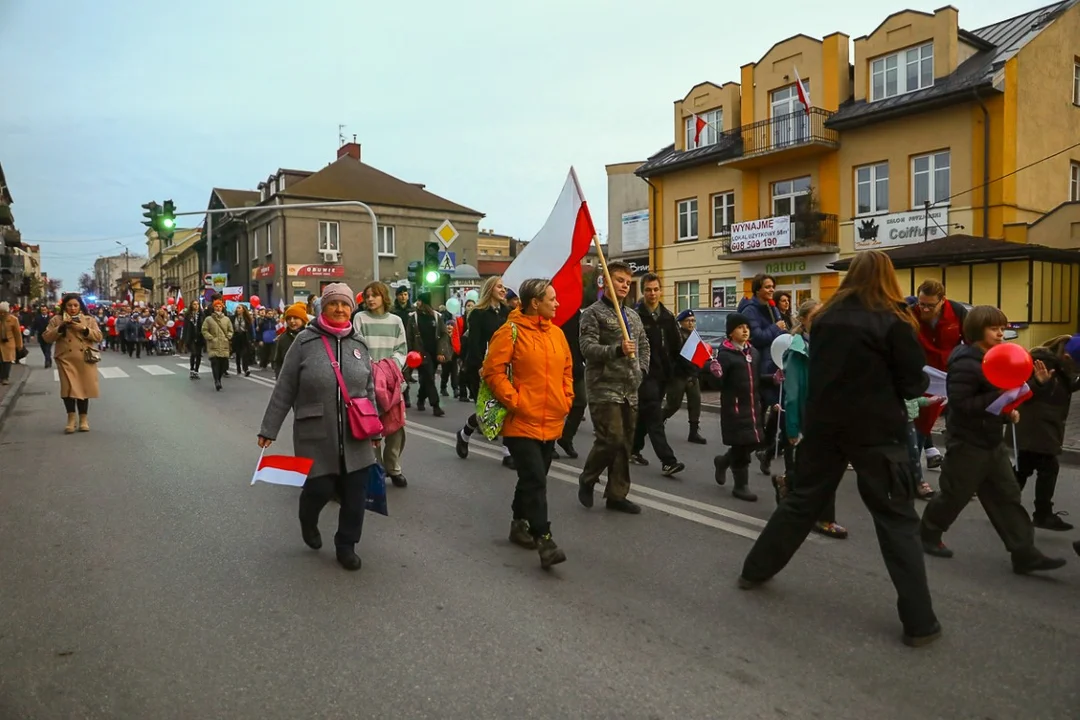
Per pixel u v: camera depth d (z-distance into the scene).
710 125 28.70
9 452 8.77
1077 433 9.75
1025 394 4.77
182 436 9.85
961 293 18.88
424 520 5.93
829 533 5.49
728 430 6.51
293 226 40.28
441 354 11.82
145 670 3.44
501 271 67.56
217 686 3.30
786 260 25.52
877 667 3.50
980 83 20.16
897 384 3.87
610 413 6.05
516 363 4.89
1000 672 3.45
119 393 14.98
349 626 3.92
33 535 5.49
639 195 33.75
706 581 4.59
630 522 5.87
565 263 6.77
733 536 5.50
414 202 43.59
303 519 5.02
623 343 5.78
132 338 28.27
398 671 3.44
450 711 3.10
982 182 20.75
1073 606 4.23
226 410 12.37
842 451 3.98
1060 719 3.05
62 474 7.55
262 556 5.03
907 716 3.08
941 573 4.77
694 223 29.16
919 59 22.38
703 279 28.59
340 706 3.13
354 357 4.90
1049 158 21.66
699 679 3.38
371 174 44.25
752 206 26.66
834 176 24.23
